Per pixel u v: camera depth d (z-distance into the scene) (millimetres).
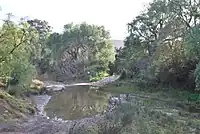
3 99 19359
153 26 36625
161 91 27797
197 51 17984
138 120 12312
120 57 52844
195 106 18781
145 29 37875
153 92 28281
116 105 17281
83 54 63312
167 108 17375
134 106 14852
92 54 61594
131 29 39625
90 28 62781
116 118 12062
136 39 39000
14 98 21781
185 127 11844
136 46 39188
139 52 39031
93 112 21797
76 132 11461
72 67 62688
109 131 10453
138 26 38688
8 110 17609
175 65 27703
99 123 12008
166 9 30141
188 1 26328
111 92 34781
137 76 38531
